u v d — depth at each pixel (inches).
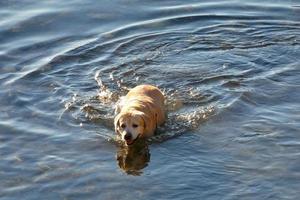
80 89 712.4
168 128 645.3
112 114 668.1
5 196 553.3
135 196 548.4
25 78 731.4
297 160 586.6
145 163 593.6
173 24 853.2
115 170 583.8
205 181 563.8
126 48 797.9
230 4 900.6
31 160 598.9
